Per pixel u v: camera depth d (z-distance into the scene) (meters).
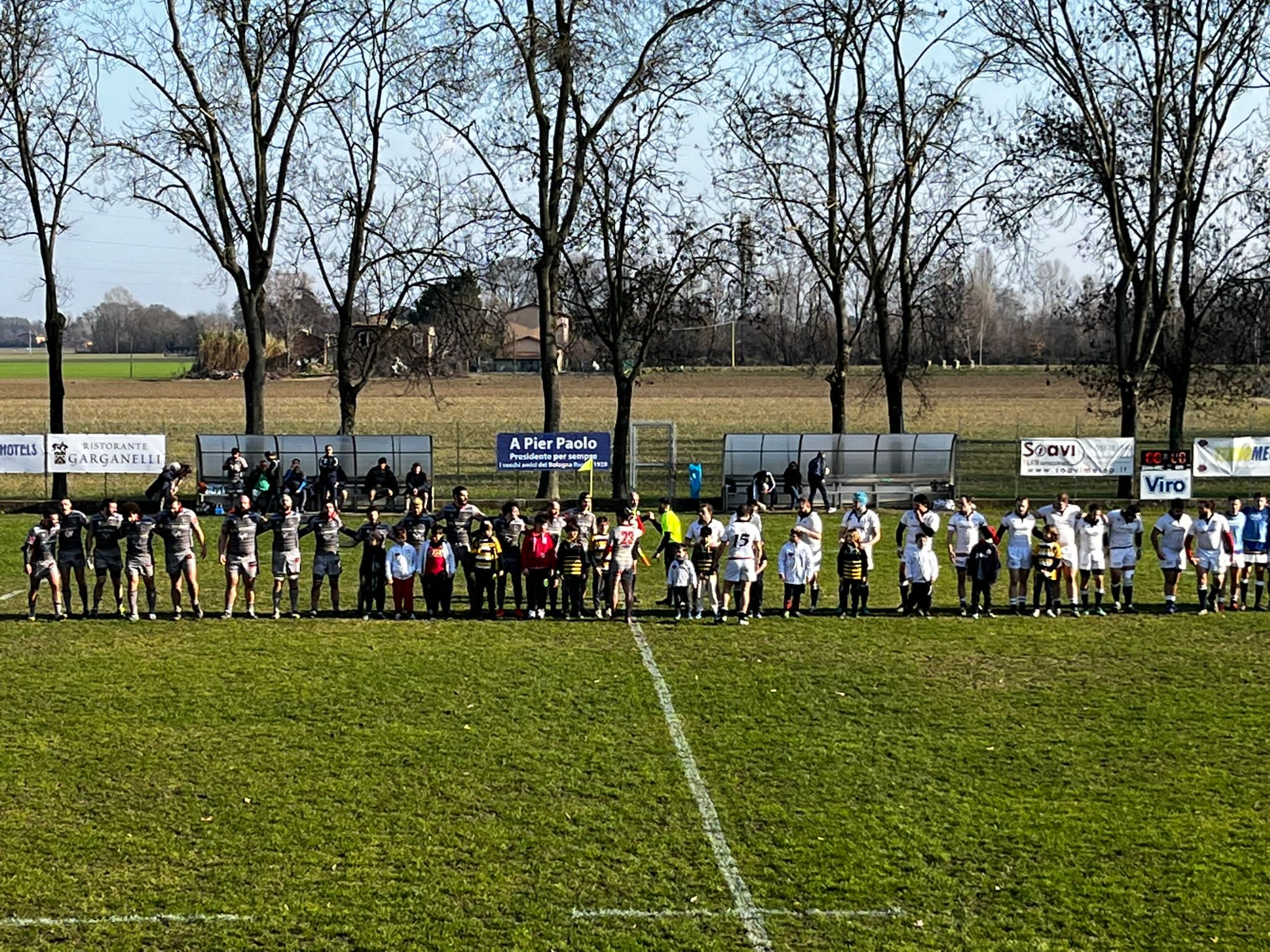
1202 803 13.90
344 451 40.50
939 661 20.22
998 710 17.52
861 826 13.24
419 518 23.55
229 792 14.06
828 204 42.41
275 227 41.41
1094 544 24.11
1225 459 36.88
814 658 20.39
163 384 118.69
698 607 23.42
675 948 10.68
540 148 40.50
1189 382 47.41
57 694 17.88
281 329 119.50
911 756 15.52
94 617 23.25
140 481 45.78
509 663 19.92
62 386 42.00
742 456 40.91
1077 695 18.25
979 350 136.88
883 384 88.88
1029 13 39.62
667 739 16.11
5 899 11.38
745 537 23.11
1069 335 133.62
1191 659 20.36
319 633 22.00
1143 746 15.91
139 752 15.36
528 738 16.11
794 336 63.81
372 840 12.80
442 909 11.32
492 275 42.72
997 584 27.38
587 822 13.30
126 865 12.15
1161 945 10.73
